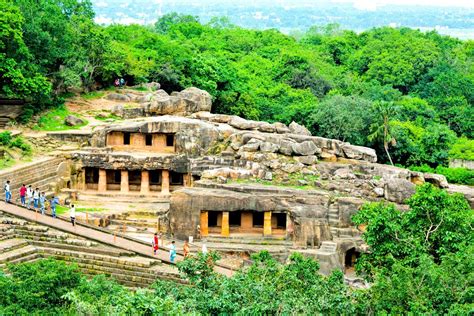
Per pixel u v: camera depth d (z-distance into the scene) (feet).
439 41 596.29
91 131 301.84
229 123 313.53
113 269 215.10
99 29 345.51
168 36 508.12
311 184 277.44
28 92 293.43
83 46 337.52
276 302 160.15
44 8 325.21
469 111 455.22
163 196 291.38
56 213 253.24
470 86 481.87
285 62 464.65
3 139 280.72
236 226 268.82
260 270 178.91
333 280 175.73
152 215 271.49
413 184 270.67
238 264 242.78
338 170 284.41
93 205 277.44
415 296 163.12
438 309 161.99
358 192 272.72
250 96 389.80
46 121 308.81
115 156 289.94
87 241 225.76
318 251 245.86
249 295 162.61
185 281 209.46
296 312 157.79
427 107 441.68
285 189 267.39
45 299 165.07
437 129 401.70
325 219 258.16
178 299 166.81
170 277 211.20
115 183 297.33
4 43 291.38
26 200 250.78
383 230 199.21
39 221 233.96
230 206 260.62
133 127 298.56
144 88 357.82
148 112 323.78
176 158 291.58
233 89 391.45
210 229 266.16
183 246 244.83
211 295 163.84
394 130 376.27
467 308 152.66
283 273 175.32
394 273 173.27
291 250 250.57
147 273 212.43
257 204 261.44
